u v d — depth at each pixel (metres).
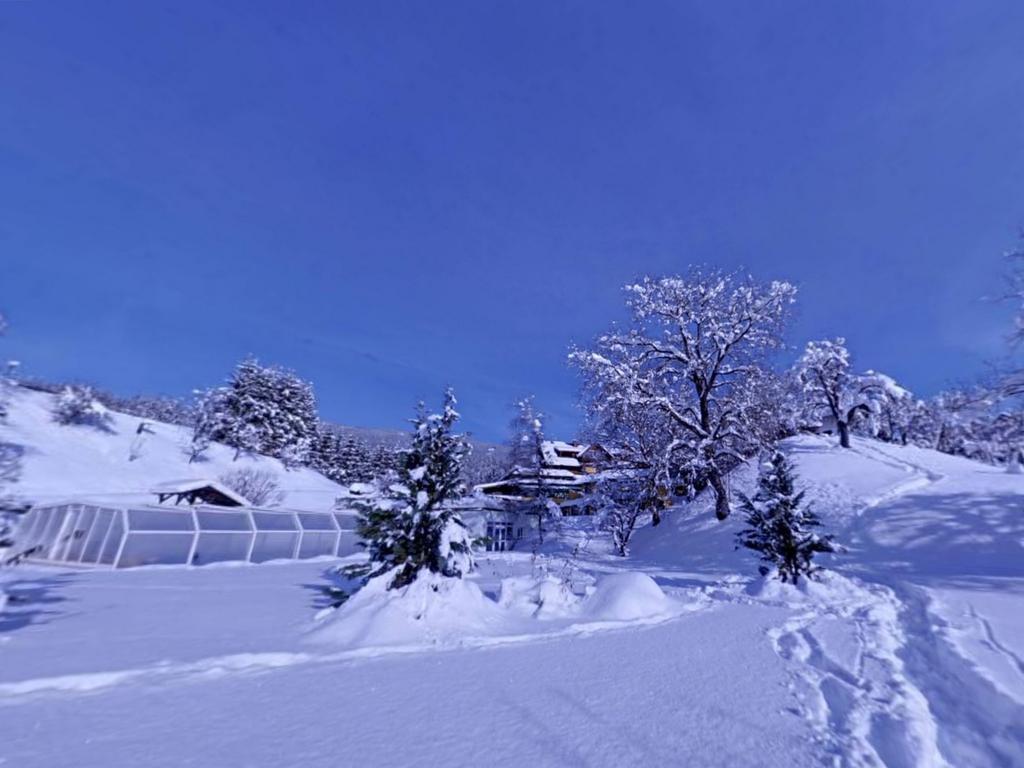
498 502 40.62
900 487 25.25
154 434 53.97
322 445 83.62
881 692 5.10
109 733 3.99
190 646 6.52
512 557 27.77
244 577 16.33
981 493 22.39
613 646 7.10
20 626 7.75
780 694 5.06
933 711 4.66
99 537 20.66
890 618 9.05
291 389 79.69
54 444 41.28
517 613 9.53
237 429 62.03
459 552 9.44
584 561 26.00
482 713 4.50
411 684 5.30
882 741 3.99
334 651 6.51
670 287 30.72
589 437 34.56
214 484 30.30
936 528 20.05
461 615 8.07
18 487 31.53
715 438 29.31
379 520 9.16
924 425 45.62
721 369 30.38
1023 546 17.25
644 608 9.52
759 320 29.36
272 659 6.02
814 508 24.66
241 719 4.30
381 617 7.45
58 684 4.98
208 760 3.56
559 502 42.22
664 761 3.60
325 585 14.15
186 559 21.33
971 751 3.91
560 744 3.87
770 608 10.42
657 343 30.83
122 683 5.15
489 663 6.15
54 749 3.69
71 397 46.31
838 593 11.89
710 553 24.08
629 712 4.55
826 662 6.27
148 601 10.51
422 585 8.31
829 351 37.72
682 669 5.95
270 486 45.28
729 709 4.64
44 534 22.52
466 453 9.77
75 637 6.98
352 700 4.80
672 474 32.06
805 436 40.62
